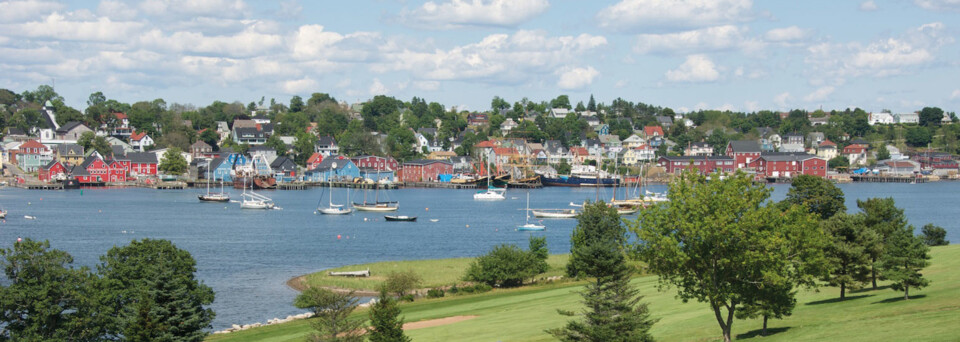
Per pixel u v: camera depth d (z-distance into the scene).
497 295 92.38
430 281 103.38
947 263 81.25
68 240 148.50
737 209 50.50
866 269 66.69
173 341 60.16
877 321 54.16
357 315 80.62
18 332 60.03
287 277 111.06
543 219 199.50
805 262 52.69
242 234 162.75
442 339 64.00
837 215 68.38
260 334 73.88
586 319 51.78
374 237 159.50
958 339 45.28
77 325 61.06
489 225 184.62
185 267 68.62
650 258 53.69
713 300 52.47
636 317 50.22
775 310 53.16
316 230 171.62
